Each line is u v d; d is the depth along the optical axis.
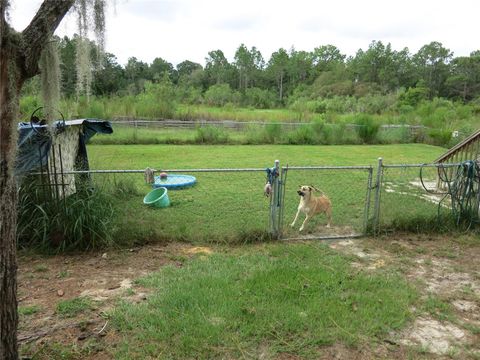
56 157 5.98
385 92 53.91
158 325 3.26
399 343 3.12
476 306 3.78
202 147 16.62
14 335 2.50
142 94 27.92
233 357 2.89
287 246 5.22
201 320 3.30
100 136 17.30
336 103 39.28
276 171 5.36
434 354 3.00
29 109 8.66
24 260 4.68
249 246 5.25
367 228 5.77
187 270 4.38
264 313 3.43
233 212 6.78
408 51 64.44
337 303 3.65
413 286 4.13
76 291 3.92
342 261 4.75
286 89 69.38
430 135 19.19
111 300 3.72
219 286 3.94
